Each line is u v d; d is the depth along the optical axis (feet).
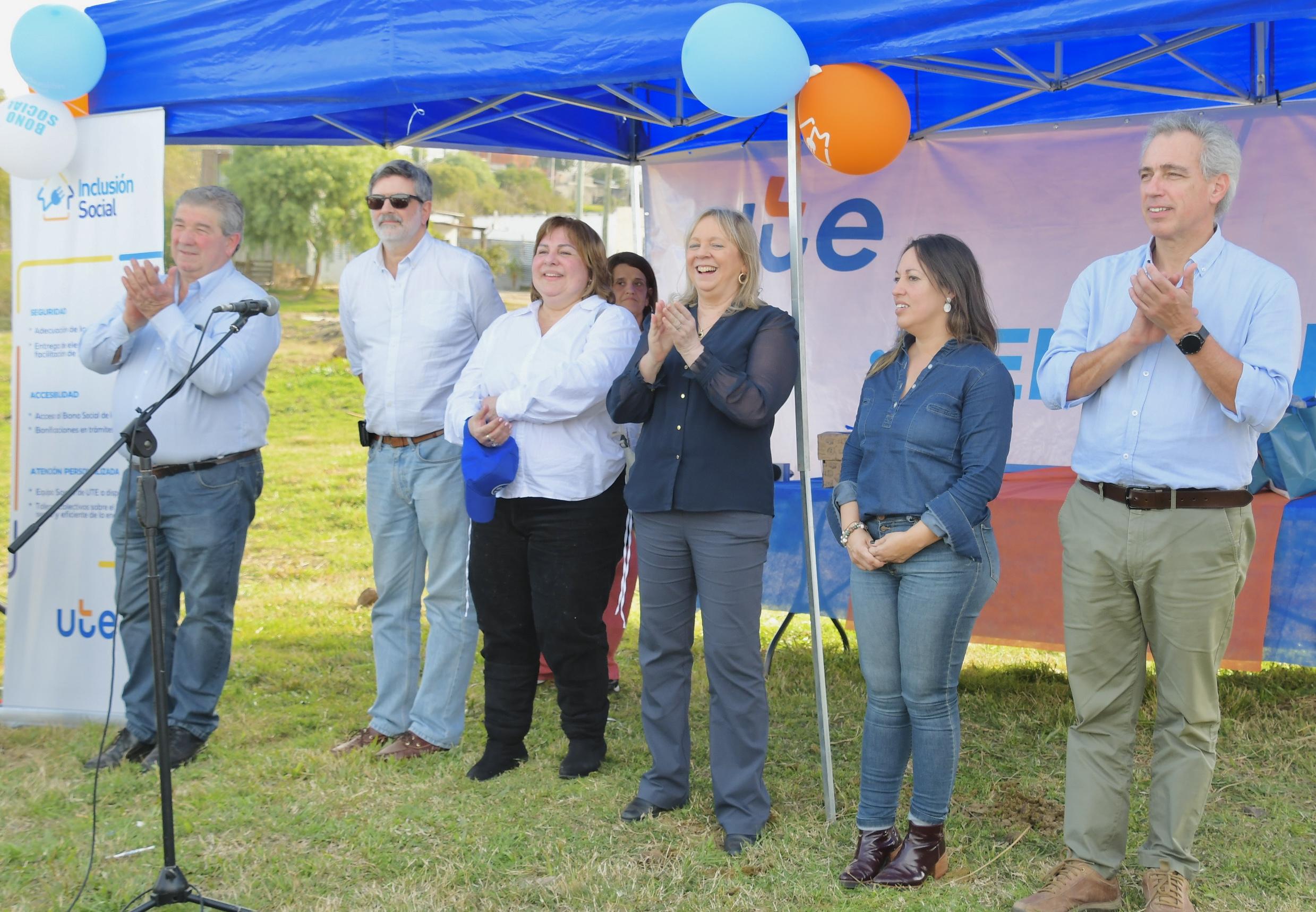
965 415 8.82
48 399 13.12
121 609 12.39
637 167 20.06
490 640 11.82
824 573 15.74
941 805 9.21
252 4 11.56
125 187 12.51
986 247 17.34
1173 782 8.50
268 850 10.01
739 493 9.73
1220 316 8.05
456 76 10.61
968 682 15.51
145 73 12.24
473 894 9.15
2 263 51.60
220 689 12.67
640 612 10.48
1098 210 16.69
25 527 13.26
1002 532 14.28
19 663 13.29
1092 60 15.02
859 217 18.03
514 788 11.41
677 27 9.78
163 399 9.11
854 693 14.90
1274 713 13.66
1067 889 8.60
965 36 8.83
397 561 12.65
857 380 18.17
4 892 9.20
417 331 12.16
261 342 12.26
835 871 9.45
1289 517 13.20
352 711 14.29
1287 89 15.34
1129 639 8.61
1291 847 9.95
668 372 10.06
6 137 12.18
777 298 18.71
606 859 9.68
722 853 9.80
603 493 11.28
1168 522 8.13
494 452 10.87
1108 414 8.46
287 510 31.14
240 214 12.55
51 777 11.86
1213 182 7.97
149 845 10.11
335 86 11.16
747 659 10.00
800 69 9.41
